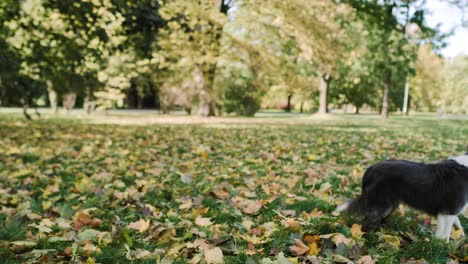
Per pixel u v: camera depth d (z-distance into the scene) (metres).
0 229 3.54
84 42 10.93
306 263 3.04
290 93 20.94
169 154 8.58
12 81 10.41
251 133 13.38
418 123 22.67
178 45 14.12
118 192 4.95
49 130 13.59
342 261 2.97
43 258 3.03
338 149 9.29
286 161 7.62
